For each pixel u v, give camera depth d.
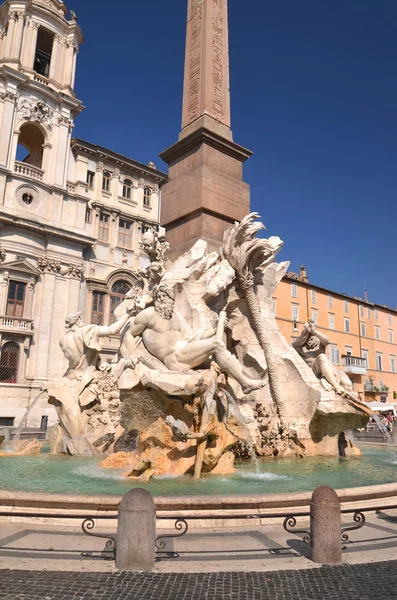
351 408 10.68
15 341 30.52
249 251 10.80
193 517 4.63
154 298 9.09
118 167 38.66
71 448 10.21
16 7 34.34
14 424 28.95
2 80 32.44
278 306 40.34
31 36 34.97
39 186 32.94
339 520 4.28
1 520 5.05
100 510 5.04
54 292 32.69
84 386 10.73
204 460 7.83
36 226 31.83
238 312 11.31
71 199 34.62
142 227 39.38
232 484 7.18
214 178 11.84
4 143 31.84
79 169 36.31
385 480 7.79
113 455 8.60
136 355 8.86
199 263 10.05
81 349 11.01
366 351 47.69
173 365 8.71
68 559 4.13
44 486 6.84
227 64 13.28
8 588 3.54
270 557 4.27
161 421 8.41
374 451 12.86
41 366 30.94
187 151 12.38
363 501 5.74
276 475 8.17
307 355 11.76
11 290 31.19
